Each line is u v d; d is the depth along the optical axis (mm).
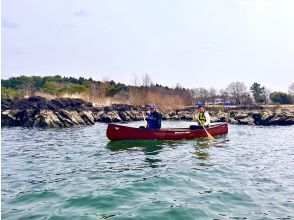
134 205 5746
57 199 6176
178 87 69375
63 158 10742
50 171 8742
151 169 8750
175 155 11078
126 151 12047
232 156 11008
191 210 5480
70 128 23812
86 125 27453
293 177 7953
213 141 15109
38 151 12344
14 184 7363
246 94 67875
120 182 7367
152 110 15305
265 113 30375
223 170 8641
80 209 5578
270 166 9328
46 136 17906
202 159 10312
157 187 6922
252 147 13523
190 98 59688
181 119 38688
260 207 5680
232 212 5414
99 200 6031
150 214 5297
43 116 25656
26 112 26859
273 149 13000
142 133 14805
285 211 5480
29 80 67750
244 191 6656
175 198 6160
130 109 39531
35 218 5164
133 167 9070
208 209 5551
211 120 33656
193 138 15922
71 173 8453
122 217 5172
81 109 31203
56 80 75250
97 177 7922
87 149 12695
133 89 49750
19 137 17453
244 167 9125
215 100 71812
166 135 15031
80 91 50688
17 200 6152
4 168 9180
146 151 12000
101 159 10453
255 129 23812
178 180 7508
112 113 33781
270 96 64000
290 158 10773
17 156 11219
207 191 6633
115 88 54719
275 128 24812
